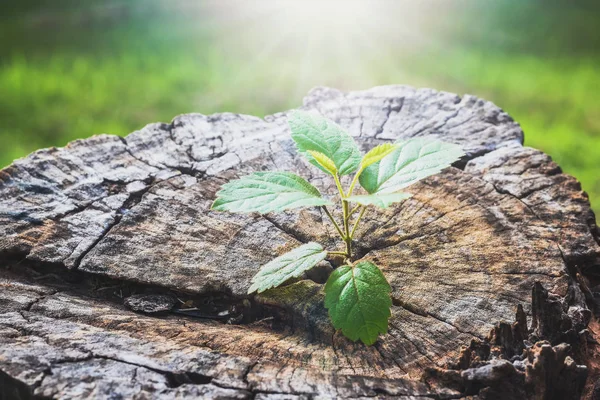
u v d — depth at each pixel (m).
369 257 0.44
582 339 0.38
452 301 0.41
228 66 1.65
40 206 0.47
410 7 2.31
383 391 0.34
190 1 2.27
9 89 1.41
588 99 1.50
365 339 0.37
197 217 0.46
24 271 0.44
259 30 2.02
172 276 0.42
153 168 0.51
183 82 1.50
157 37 1.91
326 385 0.35
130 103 1.37
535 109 1.42
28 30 1.92
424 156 0.41
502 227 0.45
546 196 0.48
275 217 0.47
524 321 0.36
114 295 0.43
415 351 0.38
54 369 0.34
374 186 0.40
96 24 2.01
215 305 0.42
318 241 0.45
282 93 1.43
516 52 1.90
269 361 0.37
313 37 1.97
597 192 1.07
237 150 0.54
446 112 0.60
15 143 1.15
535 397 0.34
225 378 0.35
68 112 1.31
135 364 0.35
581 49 1.95
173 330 0.39
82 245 0.44
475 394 0.35
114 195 0.48
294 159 0.53
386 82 1.52
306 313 0.40
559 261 0.43
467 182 0.50
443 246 0.44
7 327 0.38
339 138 0.42
